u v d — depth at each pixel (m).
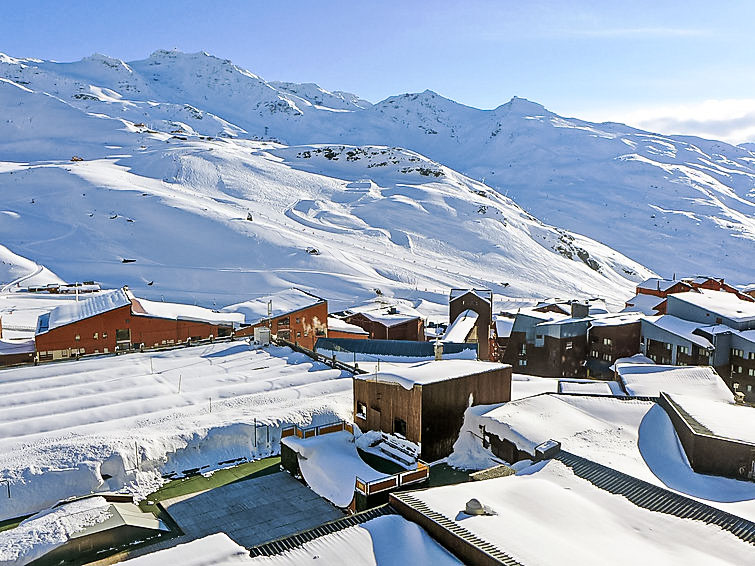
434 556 16.77
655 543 17.20
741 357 49.69
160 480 27.97
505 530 17.09
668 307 60.56
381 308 77.44
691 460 24.83
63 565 20.61
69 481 26.06
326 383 39.16
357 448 29.19
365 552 17.00
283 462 29.36
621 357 58.59
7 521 24.16
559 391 38.22
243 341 51.38
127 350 47.94
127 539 22.14
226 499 26.08
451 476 27.78
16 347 52.22
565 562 15.22
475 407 30.72
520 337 61.34
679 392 35.62
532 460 25.77
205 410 34.25
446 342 53.62
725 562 15.90
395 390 29.81
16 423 31.25
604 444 27.23
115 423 31.67
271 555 17.06
